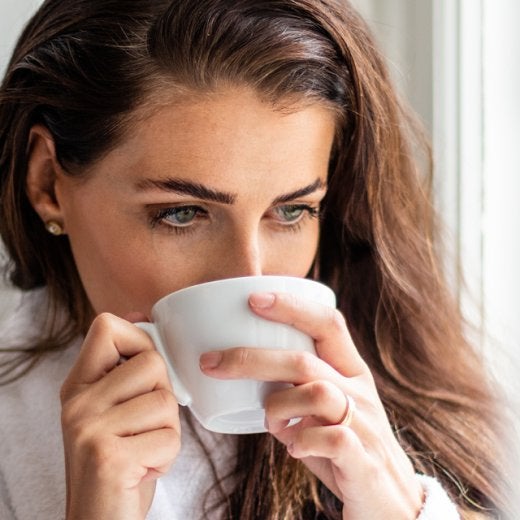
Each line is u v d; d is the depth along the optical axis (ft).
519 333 7.11
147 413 4.26
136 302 4.95
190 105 4.65
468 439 6.16
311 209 5.06
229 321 4.17
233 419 4.55
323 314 4.33
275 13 5.00
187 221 4.80
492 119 7.02
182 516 5.43
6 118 5.44
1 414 5.56
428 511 4.73
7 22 6.88
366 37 5.73
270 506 5.46
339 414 4.33
